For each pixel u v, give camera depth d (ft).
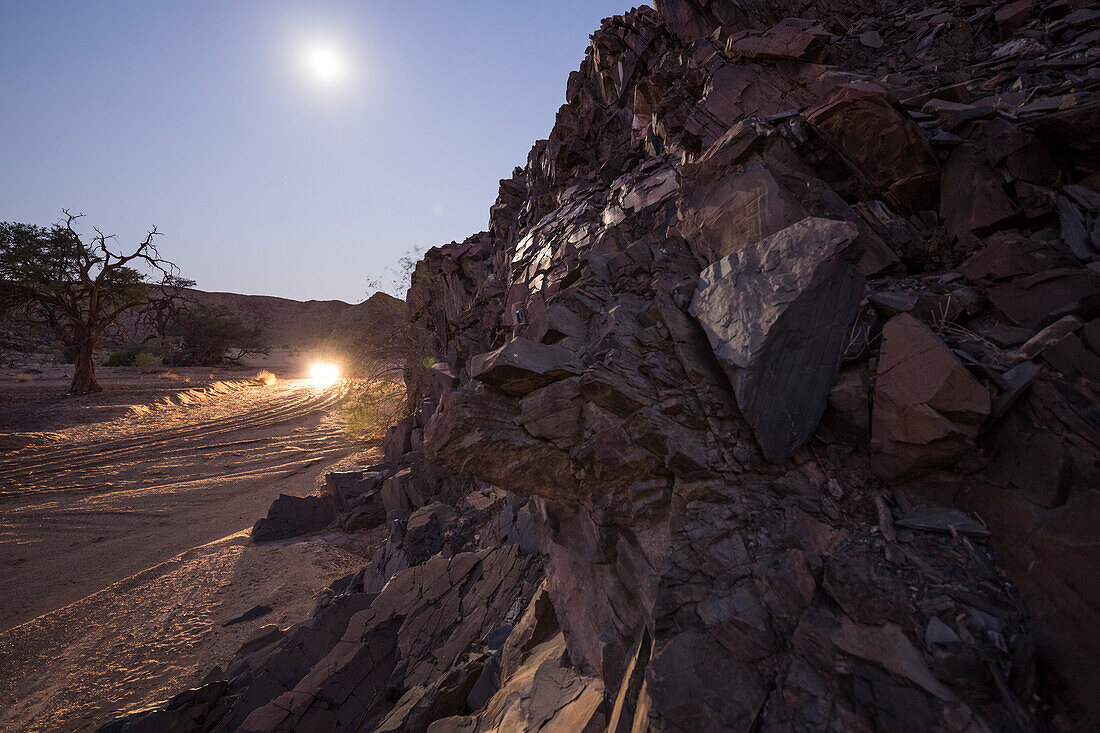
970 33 29.01
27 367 199.00
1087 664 8.31
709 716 9.88
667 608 12.01
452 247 92.58
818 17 39.01
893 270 18.16
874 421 13.04
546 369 16.80
